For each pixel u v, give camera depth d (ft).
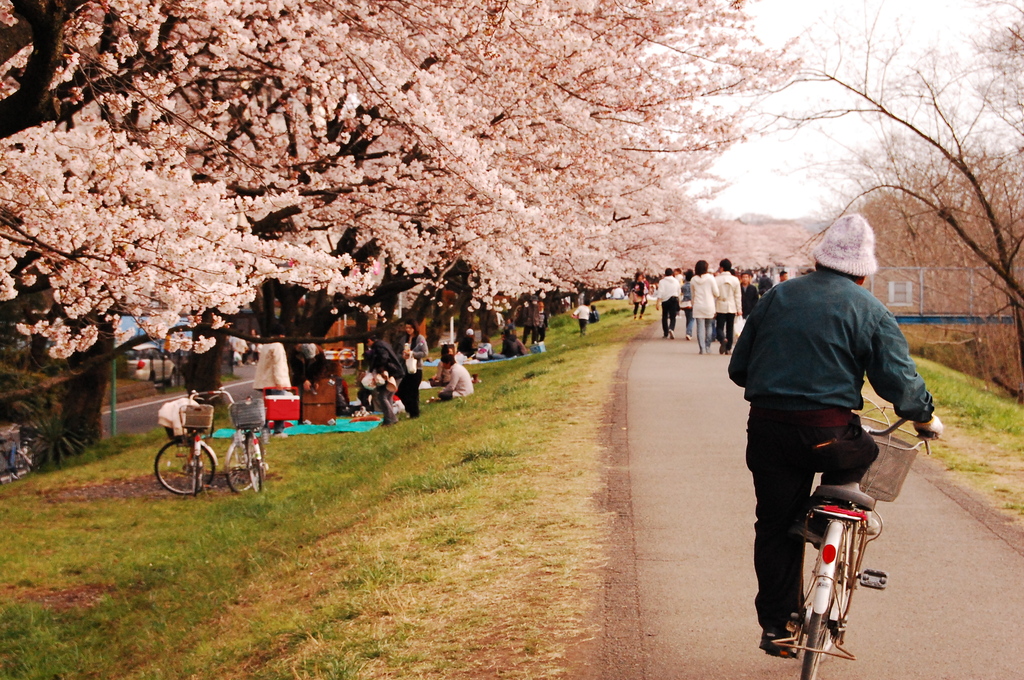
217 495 45.98
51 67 24.63
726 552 21.13
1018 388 91.30
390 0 43.55
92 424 64.75
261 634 19.51
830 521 12.80
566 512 24.86
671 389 49.24
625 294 278.87
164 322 30.96
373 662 16.02
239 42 37.24
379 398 62.80
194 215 31.86
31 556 36.35
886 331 13.06
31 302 73.00
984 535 22.40
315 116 43.32
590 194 58.95
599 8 49.78
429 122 40.19
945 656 15.47
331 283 37.78
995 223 86.48
